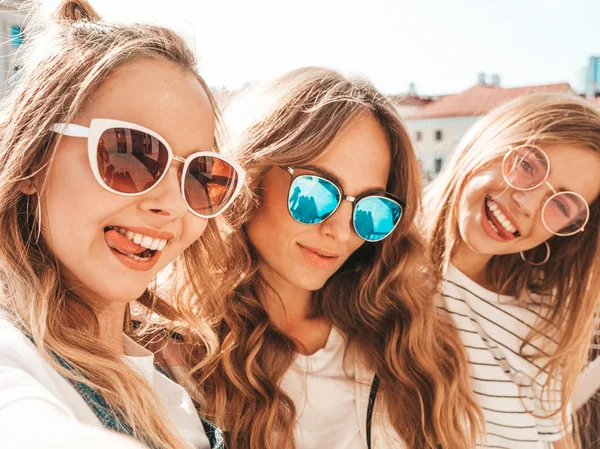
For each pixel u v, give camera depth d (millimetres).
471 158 2031
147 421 929
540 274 2211
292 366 1592
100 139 813
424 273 2045
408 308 1768
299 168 1449
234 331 1504
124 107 859
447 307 2041
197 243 1352
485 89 40094
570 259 2152
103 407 865
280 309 1688
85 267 864
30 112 863
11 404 632
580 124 1896
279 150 1450
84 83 837
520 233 1934
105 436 562
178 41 996
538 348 2131
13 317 836
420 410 1698
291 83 1557
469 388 1916
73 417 703
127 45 891
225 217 1520
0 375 697
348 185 1479
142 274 919
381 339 1761
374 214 1536
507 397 1994
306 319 1748
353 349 1733
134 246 898
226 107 1743
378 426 1637
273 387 1489
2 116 911
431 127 38469
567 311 2152
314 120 1462
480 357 2002
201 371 1454
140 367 1049
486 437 1946
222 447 1203
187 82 949
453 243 2096
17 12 983
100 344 931
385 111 1541
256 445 1422
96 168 813
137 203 875
